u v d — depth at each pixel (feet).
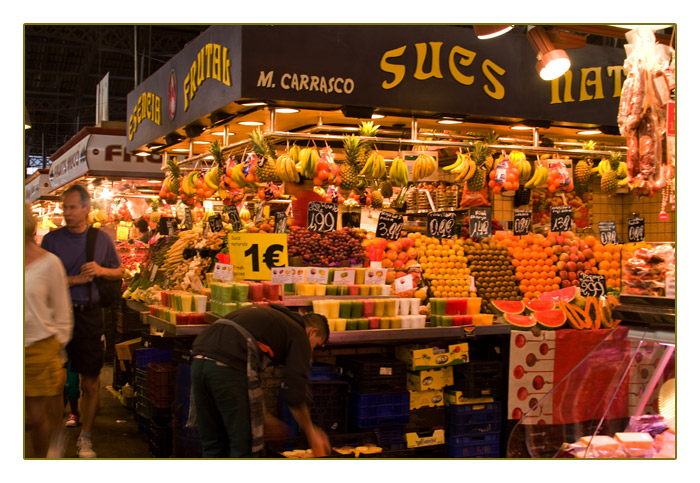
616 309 10.94
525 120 19.35
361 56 17.22
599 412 9.99
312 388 13.98
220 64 17.54
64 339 11.27
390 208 29.78
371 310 15.17
